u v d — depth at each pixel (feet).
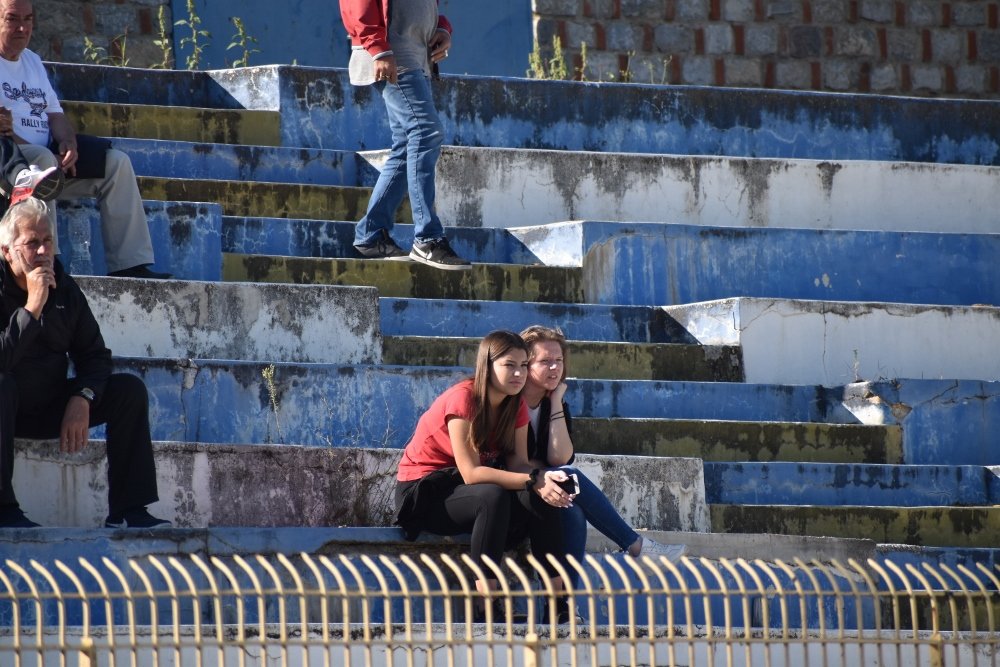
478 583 64.44
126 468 81.82
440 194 134.72
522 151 136.56
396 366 102.37
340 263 118.32
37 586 75.77
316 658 68.95
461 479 82.48
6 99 107.34
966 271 135.13
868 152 155.74
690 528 97.60
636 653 64.69
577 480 81.20
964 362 124.26
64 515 83.82
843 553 92.68
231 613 78.89
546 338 86.79
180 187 125.49
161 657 67.15
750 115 152.66
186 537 78.48
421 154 118.83
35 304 79.97
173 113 135.74
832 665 74.13
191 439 96.78
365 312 108.58
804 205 141.79
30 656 66.39
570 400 109.29
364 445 100.89
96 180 108.06
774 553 90.22
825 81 185.68
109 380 82.38
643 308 121.49
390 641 63.10
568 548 81.41
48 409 82.94
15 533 75.72
